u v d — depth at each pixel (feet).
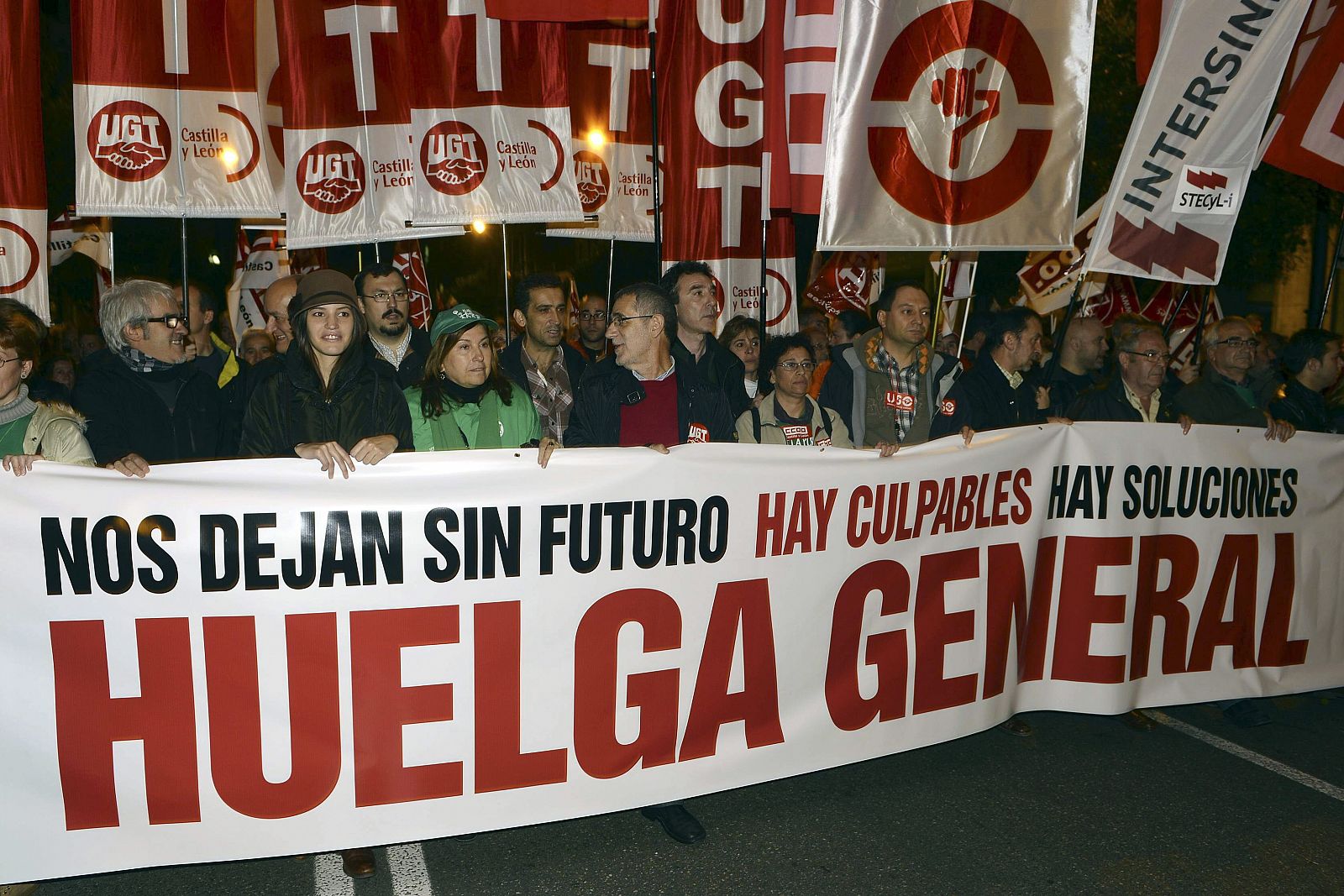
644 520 11.49
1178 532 14.78
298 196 15.62
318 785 10.69
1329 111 18.22
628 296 12.83
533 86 16.40
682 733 11.92
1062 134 14.97
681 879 11.11
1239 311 56.59
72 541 9.88
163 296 12.30
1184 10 14.52
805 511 12.25
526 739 11.27
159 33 14.73
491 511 10.93
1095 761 14.40
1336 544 15.75
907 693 13.15
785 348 13.96
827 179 14.32
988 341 16.34
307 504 10.43
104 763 10.12
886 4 14.15
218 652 10.34
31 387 13.26
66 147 32.73
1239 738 15.34
